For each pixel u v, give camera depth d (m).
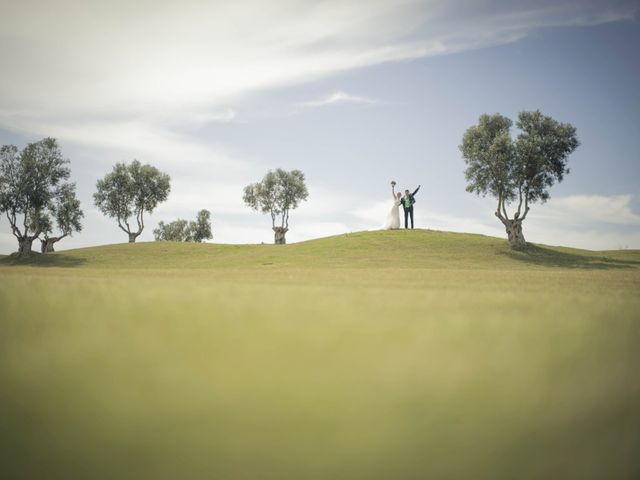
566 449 2.34
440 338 3.64
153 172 80.50
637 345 3.67
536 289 9.12
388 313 4.72
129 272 18.47
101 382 2.62
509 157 52.28
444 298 6.46
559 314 4.82
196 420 2.33
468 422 2.42
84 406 2.39
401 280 12.97
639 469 2.27
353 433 2.27
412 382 2.75
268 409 2.40
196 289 7.13
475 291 8.20
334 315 4.53
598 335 3.91
